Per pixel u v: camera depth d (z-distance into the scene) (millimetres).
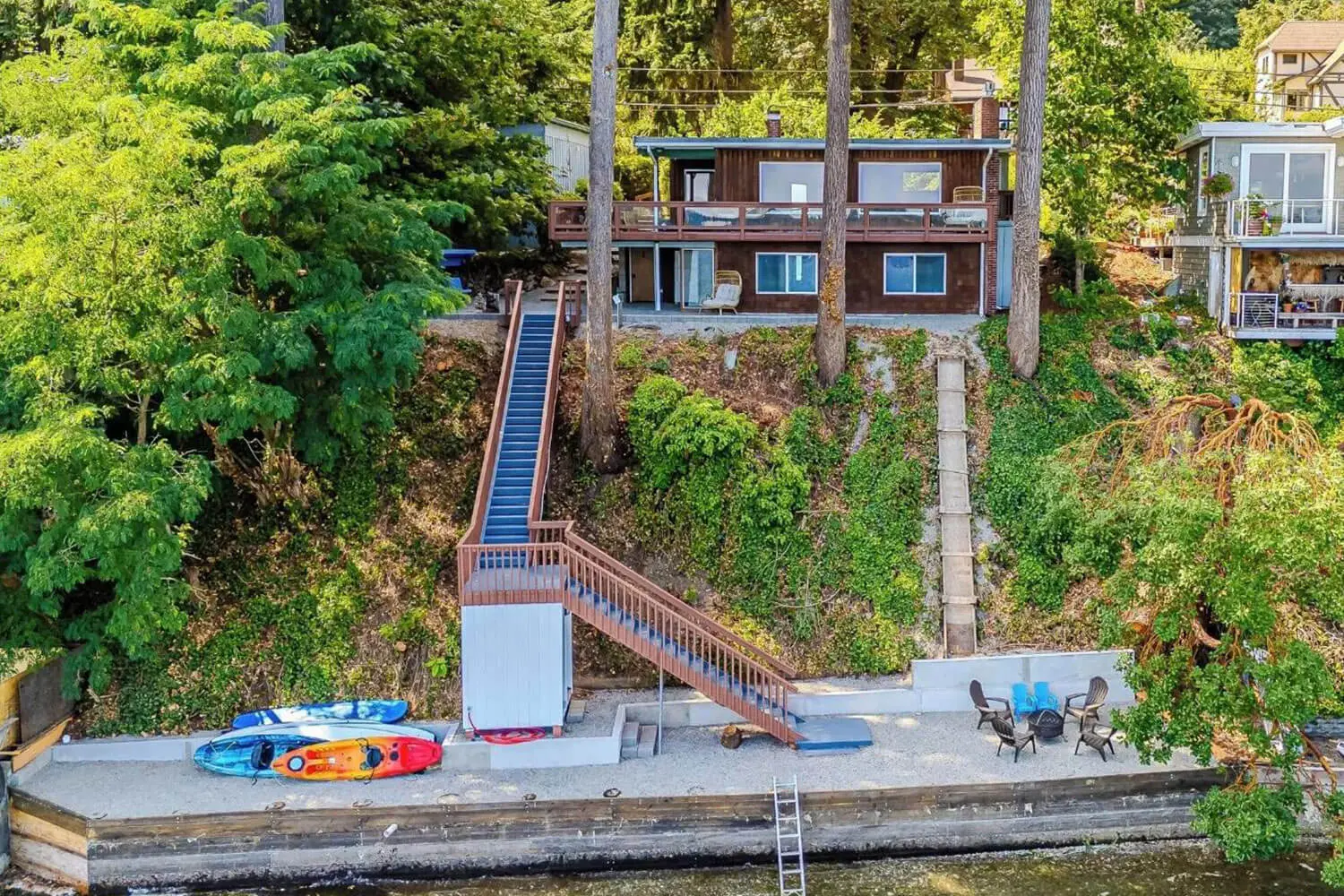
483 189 30781
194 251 20000
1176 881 18422
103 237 19000
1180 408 20641
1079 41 31688
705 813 19234
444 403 26547
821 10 44031
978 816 19422
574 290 29531
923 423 26391
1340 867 16203
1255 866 18797
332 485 24812
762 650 22172
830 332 27266
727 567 24062
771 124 32438
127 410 22922
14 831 19766
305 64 22391
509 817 19172
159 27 21297
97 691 21688
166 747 21203
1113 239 39125
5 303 19531
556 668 20672
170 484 19484
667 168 40562
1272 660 17906
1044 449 25906
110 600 21953
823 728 21453
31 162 18859
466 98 33438
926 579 24094
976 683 21391
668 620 21531
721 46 43500
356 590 23312
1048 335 29219
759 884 18688
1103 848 19500
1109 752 20562
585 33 42562
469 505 24656
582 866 19312
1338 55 47406
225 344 20375
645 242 30953
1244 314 28938
